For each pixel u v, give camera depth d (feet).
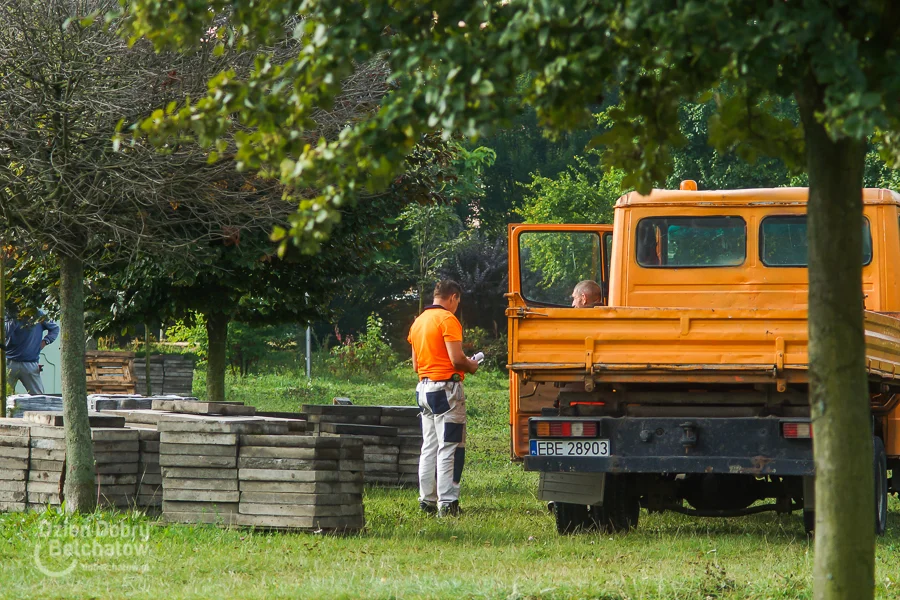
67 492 55.31
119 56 50.75
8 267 85.51
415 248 232.53
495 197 346.74
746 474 54.95
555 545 51.70
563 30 25.38
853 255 27.32
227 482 52.85
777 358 49.78
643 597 37.40
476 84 25.54
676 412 53.06
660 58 25.86
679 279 61.16
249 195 58.08
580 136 339.57
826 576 27.27
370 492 73.92
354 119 55.21
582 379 51.52
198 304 83.82
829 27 22.97
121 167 50.78
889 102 24.73
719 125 32.09
